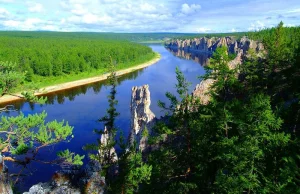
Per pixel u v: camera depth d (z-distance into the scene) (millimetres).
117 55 180000
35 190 17641
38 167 44406
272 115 17031
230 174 17531
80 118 75250
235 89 21828
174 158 21219
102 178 19344
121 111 78000
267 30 162250
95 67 159625
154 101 84875
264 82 38625
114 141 22359
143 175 20953
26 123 21875
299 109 22578
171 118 20781
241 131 18219
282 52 41000
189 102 20875
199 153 19984
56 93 112125
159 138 21750
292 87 31344
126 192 20938
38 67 130500
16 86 23062
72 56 153250
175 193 19766
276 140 16969
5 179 13547
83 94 109312
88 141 58031
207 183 19922
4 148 21297
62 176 18672
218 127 19422
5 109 23312
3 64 22922
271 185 15969
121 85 120375
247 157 16484
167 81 123312
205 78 21234
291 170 15844
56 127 21625
